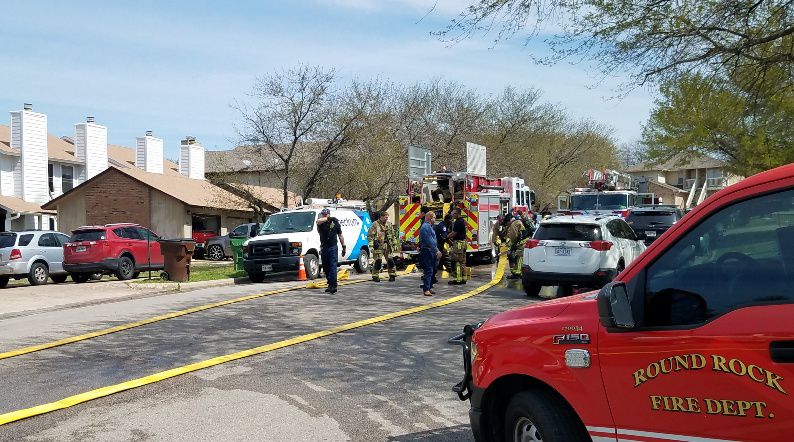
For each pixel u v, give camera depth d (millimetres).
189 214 35406
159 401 6473
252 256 18531
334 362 8023
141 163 42531
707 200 3262
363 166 32219
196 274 21703
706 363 3014
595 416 3510
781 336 2768
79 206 36312
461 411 6062
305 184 30922
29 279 21188
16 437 5461
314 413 6051
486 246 21859
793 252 2908
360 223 21219
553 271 13234
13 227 35719
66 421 5875
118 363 8148
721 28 11523
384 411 6090
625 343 3357
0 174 35406
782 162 18703
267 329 10312
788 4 11141
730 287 3064
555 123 52406
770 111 16344
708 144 20859
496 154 45719
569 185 57594
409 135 40656
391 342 9164
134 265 22016
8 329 11023
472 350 4371
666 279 3301
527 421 3980
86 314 12570
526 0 11062
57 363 8180
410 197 21719
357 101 32031
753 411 2857
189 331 10234
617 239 13750
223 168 35656
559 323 3734
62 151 39469
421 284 16844
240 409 6188
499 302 13148
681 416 3125
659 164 26047
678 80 12648
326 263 14852
